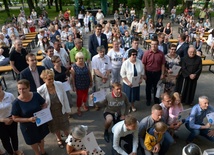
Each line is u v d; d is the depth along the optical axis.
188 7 27.64
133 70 4.80
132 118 3.12
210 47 10.73
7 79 7.71
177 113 3.86
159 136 3.34
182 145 4.11
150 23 13.20
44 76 3.44
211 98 6.03
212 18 24.83
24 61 4.97
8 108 3.30
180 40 5.86
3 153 3.80
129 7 30.89
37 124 3.20
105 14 27.78
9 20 25.16
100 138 4.30
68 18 22.73
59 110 3.74
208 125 3.74
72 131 3.00
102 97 4.22
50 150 3.99
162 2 32.06
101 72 5.20
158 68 5.11
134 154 3.34
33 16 24.38
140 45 12.92
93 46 6.42
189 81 5.29
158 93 5.23
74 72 4.65
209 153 2.94
